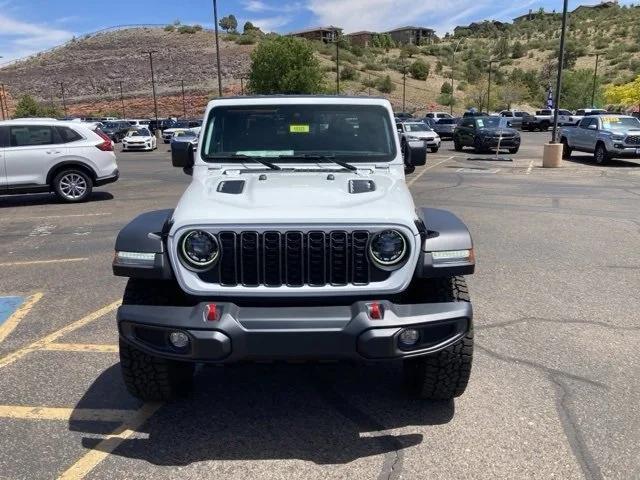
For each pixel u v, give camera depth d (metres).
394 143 4.52
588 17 175.25
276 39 60.81
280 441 3.54
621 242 8.53
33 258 7.91
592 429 3.60
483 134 26.94
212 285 3.34
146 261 3.41
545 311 5.62
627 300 5.94
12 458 3.36
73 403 3.98
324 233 3.29
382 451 3.42
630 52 121.06
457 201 12.48
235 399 4.07
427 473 3.21
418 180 16.61
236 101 4.55
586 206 11.80
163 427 3.70
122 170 21.83
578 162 22.41
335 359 3.21
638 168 19.91
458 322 3.34
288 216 3.30
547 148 20.23
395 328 3.18
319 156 4.45
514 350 4.74
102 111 84.19
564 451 3.38
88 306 5.88
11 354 4.75
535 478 3.15
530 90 99.00
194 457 3.37
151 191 15.02
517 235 9.00
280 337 3.14
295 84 59.25
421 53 134.12
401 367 4.55
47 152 12.60
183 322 3.18
